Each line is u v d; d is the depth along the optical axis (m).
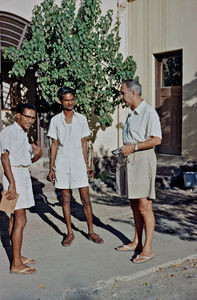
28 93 8.74
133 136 3.90
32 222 5.31
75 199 6.52
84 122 4.58
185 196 6.76
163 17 8.20
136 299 3.29
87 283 3.50
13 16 6.99
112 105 7.36
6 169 3.51
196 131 7.65
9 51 6.40
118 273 3.68
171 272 3.78
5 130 3.59
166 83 8.45
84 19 7.27
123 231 4.92
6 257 4.09
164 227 5.07
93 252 4.23
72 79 6.61
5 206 3.52
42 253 4.21
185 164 7.69
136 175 3.87
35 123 8.70
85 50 6.75
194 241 4.54
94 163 8.19
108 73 7.39
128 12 8.85
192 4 7.65
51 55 6.49
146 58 8.62
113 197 6.64
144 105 3.87
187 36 7.78
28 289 3.40
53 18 6.59
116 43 7.34
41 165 7.35
